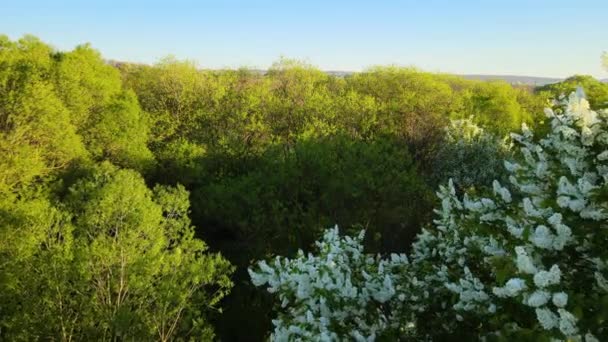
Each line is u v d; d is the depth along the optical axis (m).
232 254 21.16
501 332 4.79
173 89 32.47
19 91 23.08
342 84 34.25
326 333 5.53
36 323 14.40
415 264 7.65
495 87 35.69
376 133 26.61
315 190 19.77
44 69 26.83
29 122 23.33
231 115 29.55
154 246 14.58
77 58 28.97
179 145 27.84
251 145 28.50
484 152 22.11
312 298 5.96
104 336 14.55
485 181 21.42
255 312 18.33
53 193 21.81
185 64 33.91
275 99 29.50
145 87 33.97
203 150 27.50
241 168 27.44
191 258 15.63
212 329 15.55
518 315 4.80
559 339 3.79
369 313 6.27
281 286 6.31
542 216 4.94
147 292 14.73
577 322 3.78
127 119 27.16
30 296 14.41
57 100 24.05
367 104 27.48
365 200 17.69
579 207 4.68
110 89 29.92
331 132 25.45
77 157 25.31
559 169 5.41
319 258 6.43
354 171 18.14
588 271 4.83
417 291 6.64
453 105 29.84
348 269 6.58
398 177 17.97
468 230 6.79
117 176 15.77
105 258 14.22
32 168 21.91
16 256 14.43
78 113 27.02
